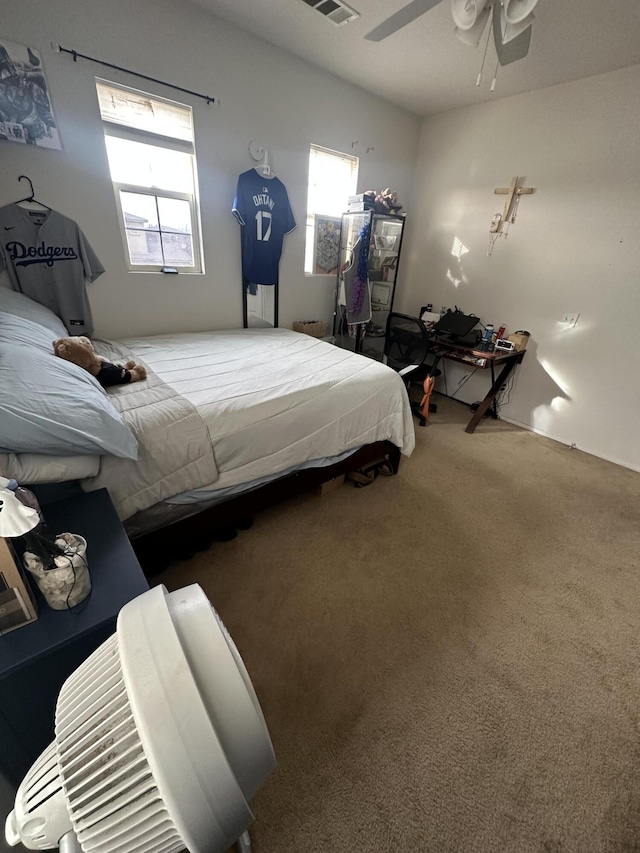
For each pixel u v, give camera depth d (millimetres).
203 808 323
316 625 1468
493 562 1841
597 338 2787
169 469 1354
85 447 1076
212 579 1631
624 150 2428
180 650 360
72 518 1064
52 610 815
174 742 321
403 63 2529
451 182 3424
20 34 1736
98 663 431
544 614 1585
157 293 2545
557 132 2695
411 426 2311
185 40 2127
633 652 1449
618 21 1908
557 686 1312
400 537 1958
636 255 2510
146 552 1465
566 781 1066
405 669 1333
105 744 369
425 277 3854
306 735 1132
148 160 2299
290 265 3139
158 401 1506
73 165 2023
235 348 2400
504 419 3488
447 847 930
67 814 422
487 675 1332
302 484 1947
